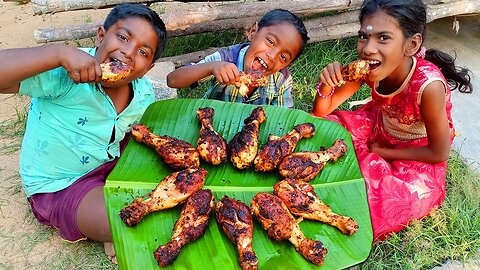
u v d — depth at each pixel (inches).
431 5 41.1
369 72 26.5
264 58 28.9
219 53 31.7
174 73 30.1
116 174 23.1
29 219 27.5
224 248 21.1
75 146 25.1
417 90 27.5
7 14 47.6
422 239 27.2
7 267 25.0
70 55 20.3
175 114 26.7
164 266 20.0
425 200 27.9
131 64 22.8
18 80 20.5
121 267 20.0
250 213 21.9
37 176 25.5
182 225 20.8
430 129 28.4
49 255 25.8
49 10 35.4
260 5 37.5
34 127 25.4
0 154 31.8
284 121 27.4
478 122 37.5
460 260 26.6
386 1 25.1
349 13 42.2
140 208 21.0
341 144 25.7
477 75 42.5
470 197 30.2
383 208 27.2
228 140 26.5
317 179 24.9
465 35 47.9
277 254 21.2
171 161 23.5
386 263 26.3
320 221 22.7
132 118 26.7
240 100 32.1
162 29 23.8
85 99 24.2
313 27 40.8
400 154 29.9
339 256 21.5
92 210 24.4
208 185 23.8
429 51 31.6
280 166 24.3
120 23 22.8
